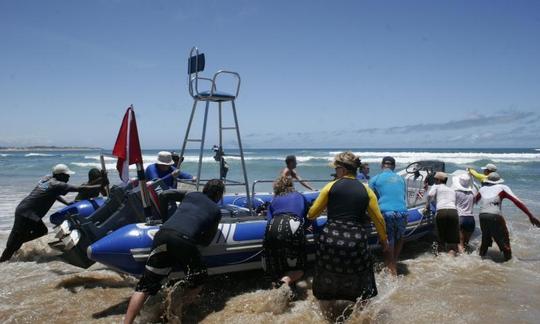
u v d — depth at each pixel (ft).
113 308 13.42
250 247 14.93
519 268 18.13
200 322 12.46
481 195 20.31
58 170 19.39
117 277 16.51
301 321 12.37
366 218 12.28
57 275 17.01
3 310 13.23
